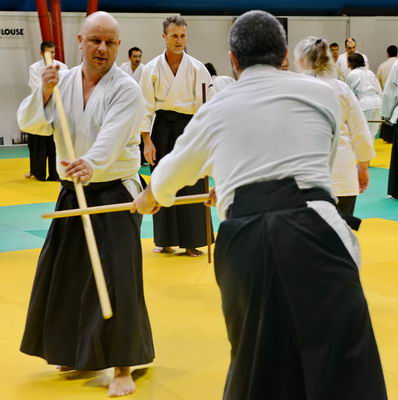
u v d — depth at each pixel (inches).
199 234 372.5
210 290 317.1
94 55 210.4
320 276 145.8
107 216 213.9
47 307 219.0
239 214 152.3
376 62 1037.8
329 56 286.0
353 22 1014.4
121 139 208.4
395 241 406.0
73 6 906.7
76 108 215.3
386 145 861.2
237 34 162.7
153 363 237.0
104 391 217.0
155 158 377.1
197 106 374.0
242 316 152.3
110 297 211.5
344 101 285.3
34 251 394.9
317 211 149.6
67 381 225.0
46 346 220.2
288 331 146.9
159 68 368.5
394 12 1079.0
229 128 155.3
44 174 636.7
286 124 153.9
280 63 163.6
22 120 217.2
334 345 143.4
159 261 367.6
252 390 147.3
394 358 236.5
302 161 152.4
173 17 364.8
